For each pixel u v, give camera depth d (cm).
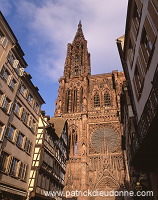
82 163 5506
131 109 2141
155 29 1109
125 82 2378
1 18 1919
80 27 11606
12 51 2155
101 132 6162
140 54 1498
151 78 1231
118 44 2377
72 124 6500
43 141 2652
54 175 3097
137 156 1186
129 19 1858
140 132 1291
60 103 7069
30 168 2409
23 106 2377
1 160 1780
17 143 2131
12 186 1922
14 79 2167
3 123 1848
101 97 7119
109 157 5638
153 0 1088
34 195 2208
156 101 1007
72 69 8831
